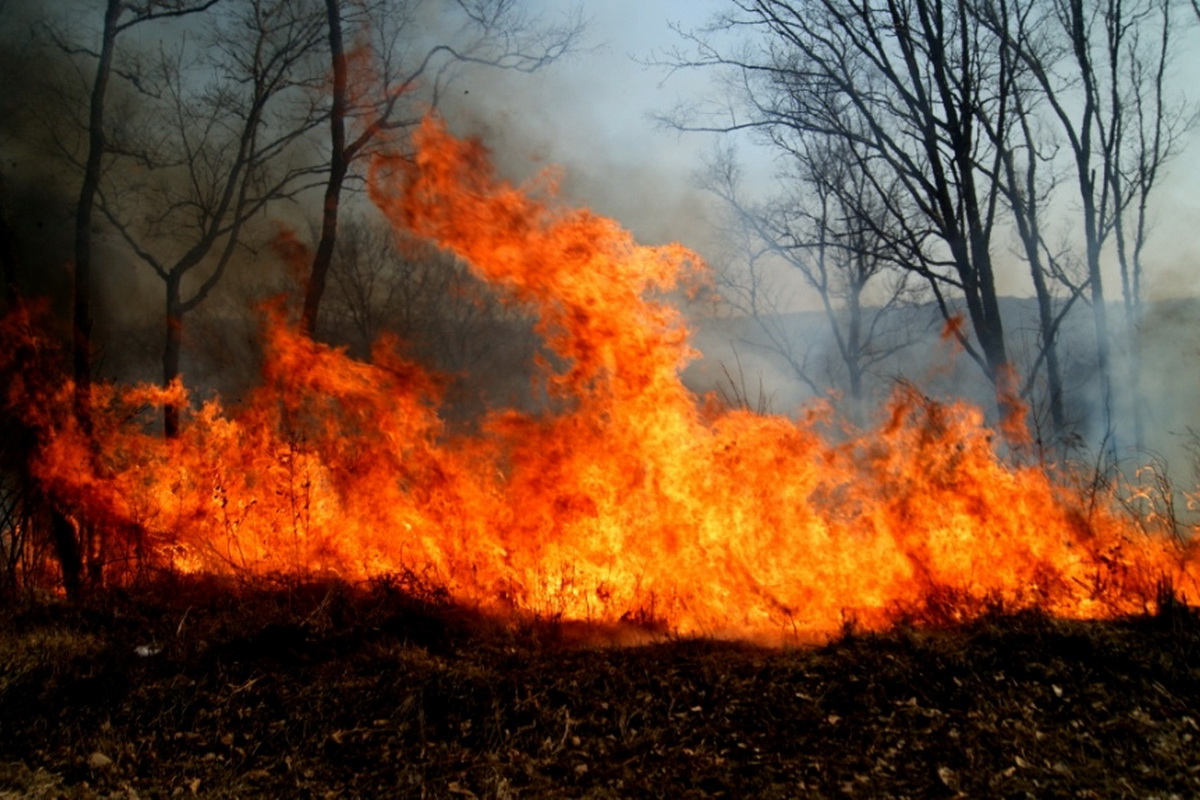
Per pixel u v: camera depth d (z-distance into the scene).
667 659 7.34
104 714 6.85
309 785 6.01
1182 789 5.43
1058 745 5.91
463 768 6.07
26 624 8.59
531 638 8.09
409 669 7.20
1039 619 7.37
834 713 6.40
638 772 5.91
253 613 8.59
